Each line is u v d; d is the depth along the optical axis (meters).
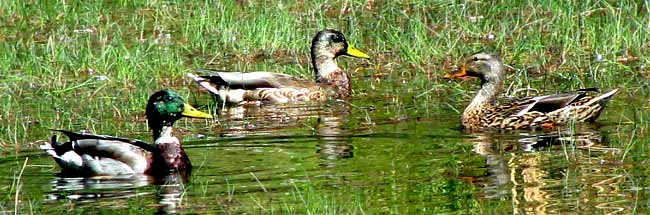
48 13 24.89
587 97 17.14
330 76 20.72
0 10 25.09
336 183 13.58
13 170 14.96
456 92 19.33
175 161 14.74
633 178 13.32
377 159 14.80
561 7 23.16
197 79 19.95
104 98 19.36
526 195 12.80
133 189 13.84
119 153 14.80
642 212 11.99
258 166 14.66
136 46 22.16
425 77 20.58
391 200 12.77
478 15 23.81
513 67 20.78
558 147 15.34
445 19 23.69
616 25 21.59
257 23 23.42
